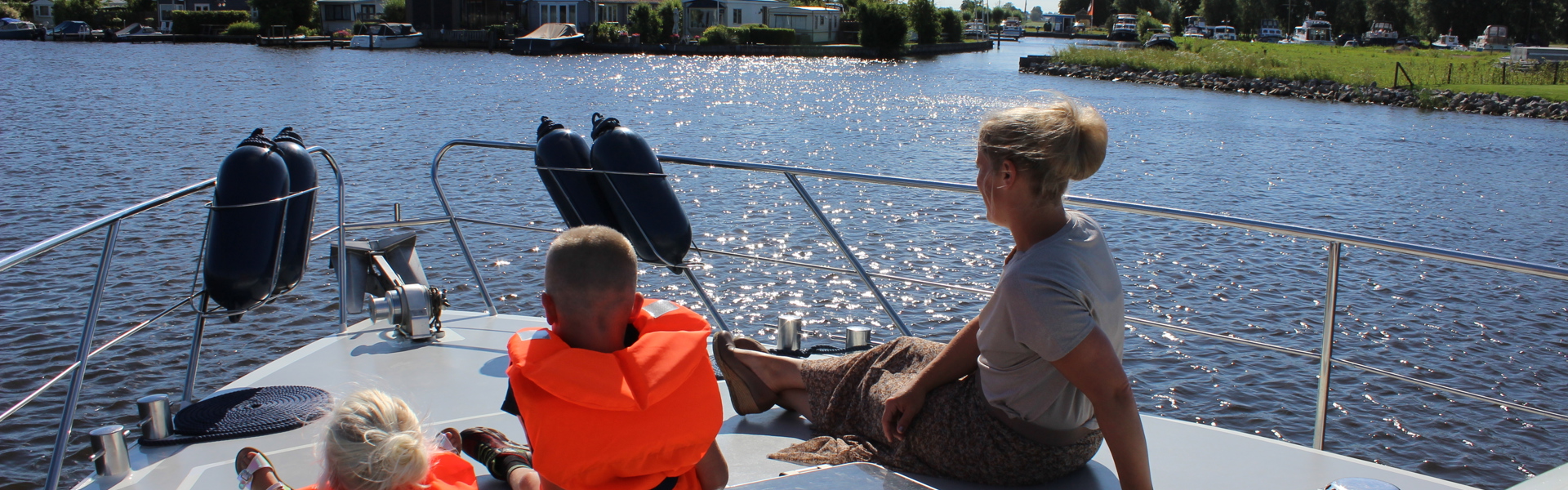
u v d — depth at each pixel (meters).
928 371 2.39
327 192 18.00
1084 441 2.35
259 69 52.38
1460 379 9.47
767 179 19.50
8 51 64.31
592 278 1.87
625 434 1.84
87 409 8.16
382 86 44.34
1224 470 2.62
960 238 14.82
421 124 30.61
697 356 1.93
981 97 44.50
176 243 13.11
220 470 2.71
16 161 20.56
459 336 3.97
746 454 2.71
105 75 46.16
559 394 1.79
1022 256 2.04
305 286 11.37
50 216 15.50
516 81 49.38
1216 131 31.33
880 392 2.54
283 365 3.60
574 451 1.84
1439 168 24.09
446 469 2.18
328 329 10.16
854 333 3.67
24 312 10.34
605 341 1.95
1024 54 91.31
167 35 82.06
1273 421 8.55
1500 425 8.46
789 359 2.87
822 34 91.19
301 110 33.50
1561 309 11.56
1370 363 9.86
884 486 2.24
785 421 2.96
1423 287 12.45
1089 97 44.16
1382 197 20.22
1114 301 2.05
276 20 82.00
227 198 3.43
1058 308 1.92
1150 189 20.98
